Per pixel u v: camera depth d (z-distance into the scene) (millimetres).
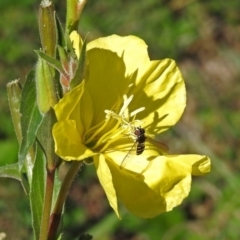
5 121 469
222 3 678
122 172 200
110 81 211
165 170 197
